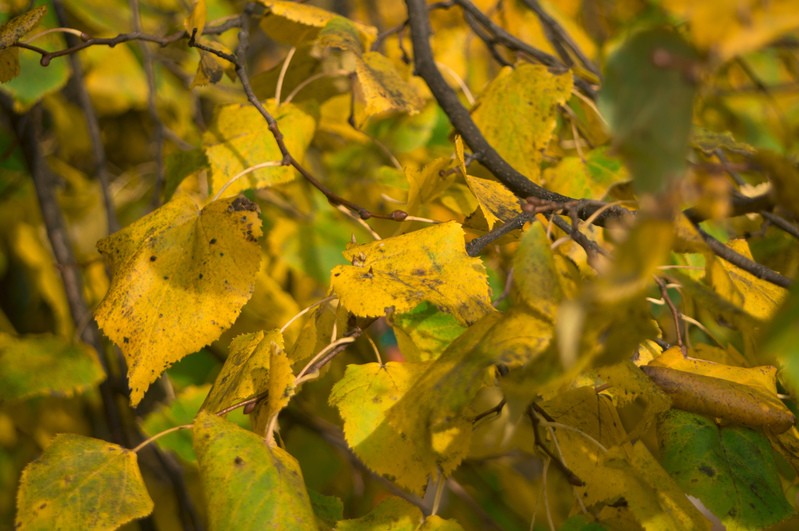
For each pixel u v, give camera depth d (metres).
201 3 1.26
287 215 1.55
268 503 1.14
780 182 1.10
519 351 1.11
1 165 1.67
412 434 1.12
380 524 1.17
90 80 1.68
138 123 2.00
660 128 1.08
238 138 1.32
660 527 1.15
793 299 1.06
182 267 1.21
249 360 1.19
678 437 1.19
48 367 1.38
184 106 1.87
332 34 1.31
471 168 1.34
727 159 1.40
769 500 1.18
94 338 1.50
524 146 1.33
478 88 1.63
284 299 1.47
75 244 1.75
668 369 1.20
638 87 1.08
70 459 1.16
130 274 1.21
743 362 1.25
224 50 1.36
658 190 1.08
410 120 1.46
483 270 1.18
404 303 1.16
